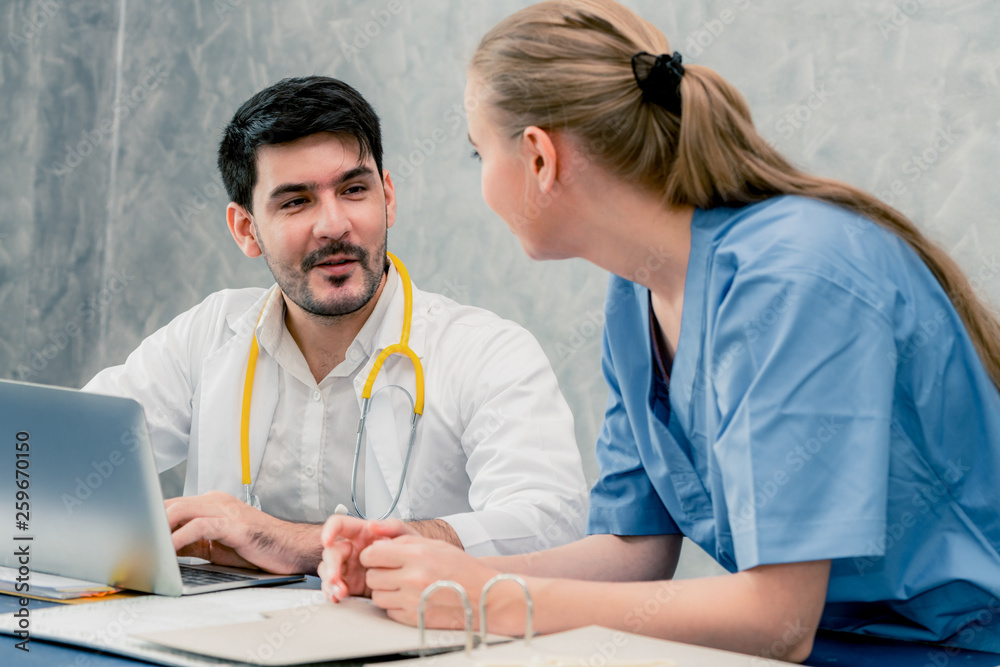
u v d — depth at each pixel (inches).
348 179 53.3
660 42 33.4
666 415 38.4
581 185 32.9
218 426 56.9
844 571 31.2
